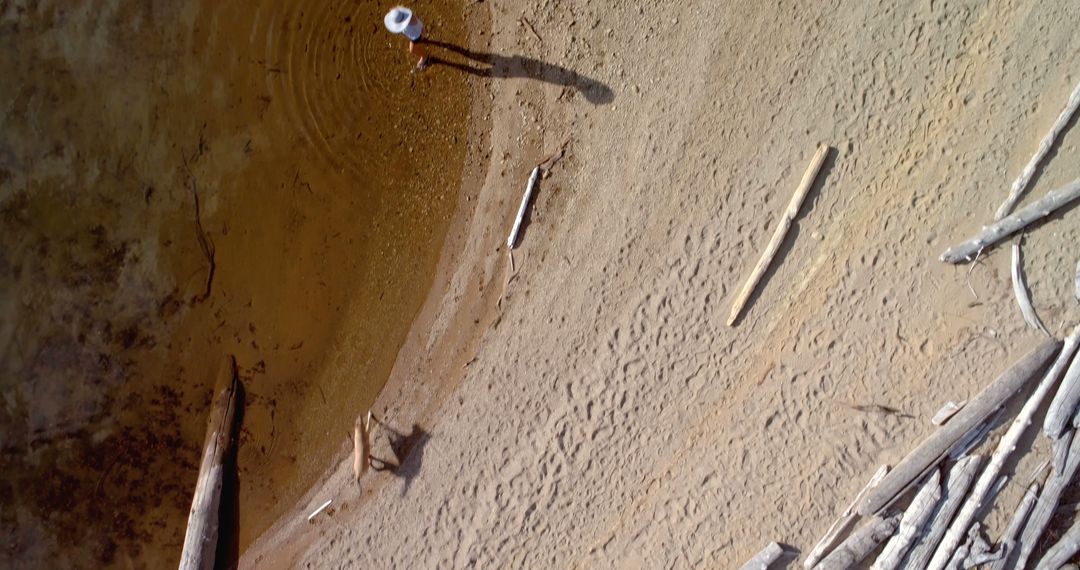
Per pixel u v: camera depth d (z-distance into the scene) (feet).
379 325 21.08
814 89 18.92
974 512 17.33
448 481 20.02
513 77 20.52
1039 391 17.48
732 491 18.79
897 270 18.54
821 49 18.90
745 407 18.97
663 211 19.54
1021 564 17.12
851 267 18.74
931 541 17.52
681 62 19.57
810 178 18.71
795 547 18.26
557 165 20.20
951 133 18.39
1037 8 17.97
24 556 20.85
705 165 19.38
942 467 17.84
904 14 18.56
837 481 18.29
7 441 20.99
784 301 18.99
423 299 20.90
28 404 21.07
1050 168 17.80
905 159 18.60
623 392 19.42
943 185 18.38
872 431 18.30
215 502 20.59
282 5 21.09
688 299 19.31
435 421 20.36
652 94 19.71
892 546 17.66
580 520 19.36
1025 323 17.81
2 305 21.03
